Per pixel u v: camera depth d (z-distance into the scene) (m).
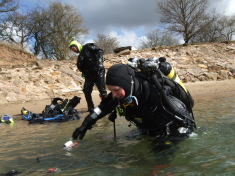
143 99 2.76
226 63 15.65
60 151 2.99
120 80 2.54
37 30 30.39
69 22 29.80
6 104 8.89
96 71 5.75
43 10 29.80
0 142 3.65
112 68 2.58
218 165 2.13
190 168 2.12
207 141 2.84
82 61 5.70
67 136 3.85
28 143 3.51
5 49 16.44
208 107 5.64
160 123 2.98
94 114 3.00
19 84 10.16
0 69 10.94
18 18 28.77
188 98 3.13
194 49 17.62
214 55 17.25
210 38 39.31
